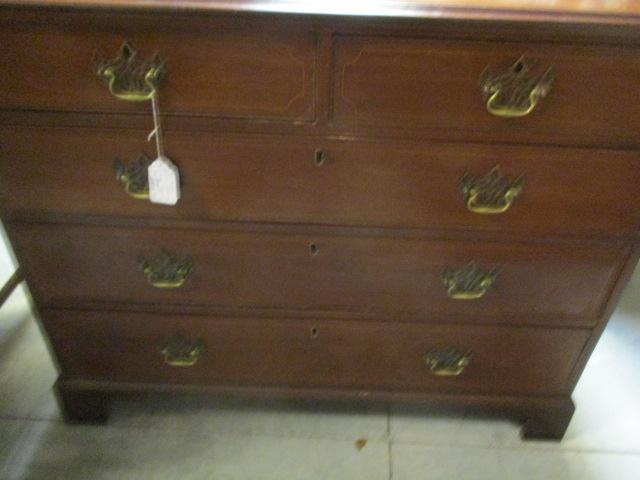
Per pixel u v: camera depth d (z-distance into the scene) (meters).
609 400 1.26
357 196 0.84
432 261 0.92
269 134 0.78
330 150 0.79
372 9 0.67
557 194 0.83
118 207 0.87
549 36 0.69
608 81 0.72
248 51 0.71
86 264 0.94
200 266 0.94
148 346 1.06
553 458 1.15
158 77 0.72
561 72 0.71
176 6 0.67
